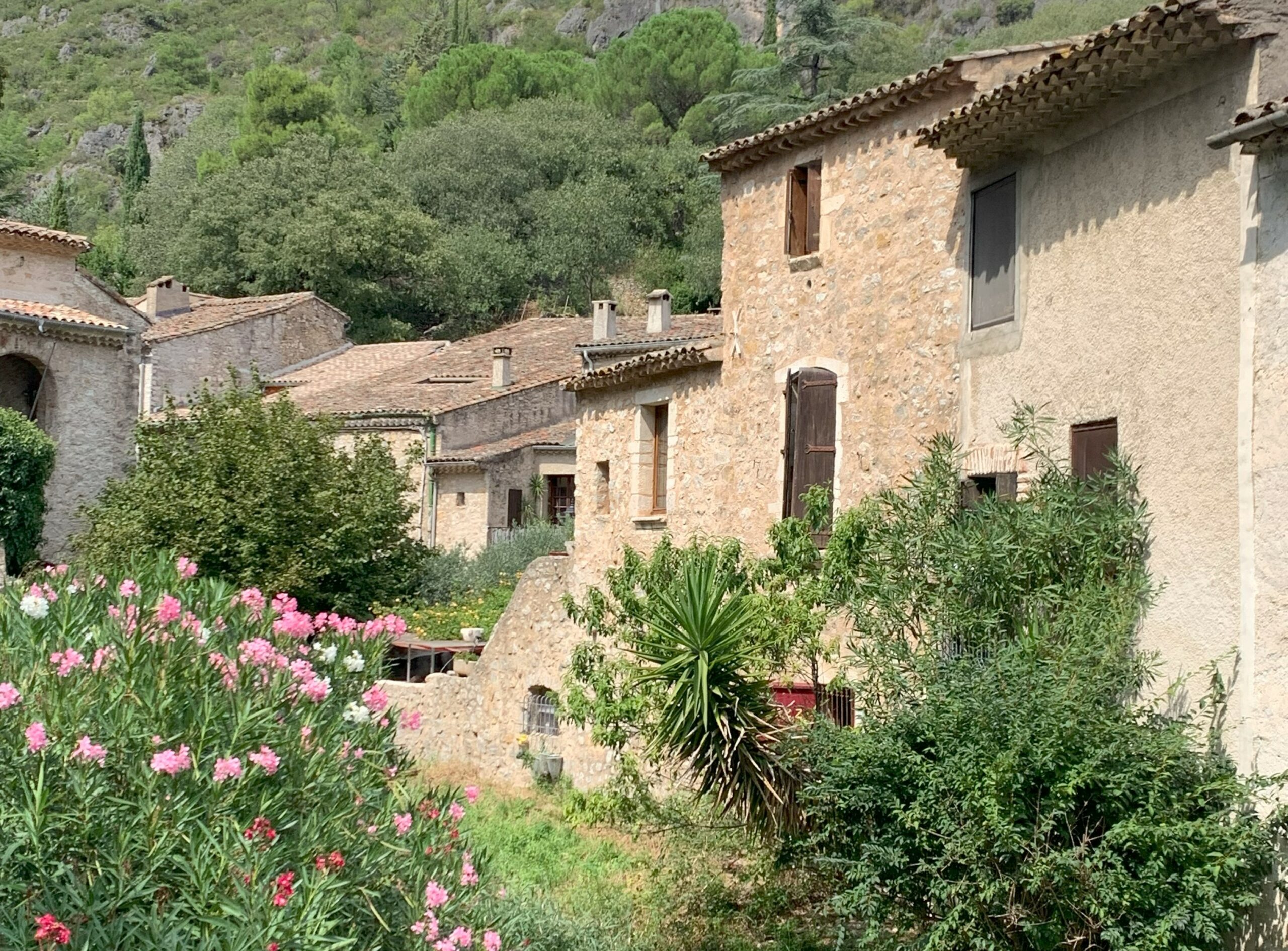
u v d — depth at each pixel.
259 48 133.88
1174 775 9.19
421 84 79.25
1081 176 11.43
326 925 6.57
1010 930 9.42
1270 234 9.31
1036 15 62.31
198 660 7.64
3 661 7.31
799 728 10.80
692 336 28.91
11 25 146.75
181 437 23.22
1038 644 9.88
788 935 11.81
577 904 12.58
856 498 14.25
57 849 6.52
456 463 31.72
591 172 60.84
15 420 29.06
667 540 12.66
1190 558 9.87
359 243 54.47
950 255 13.28
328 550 22.47
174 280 43.06
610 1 110.12
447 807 8.55
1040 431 11.60
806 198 15.65
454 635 23.41
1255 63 9.61
